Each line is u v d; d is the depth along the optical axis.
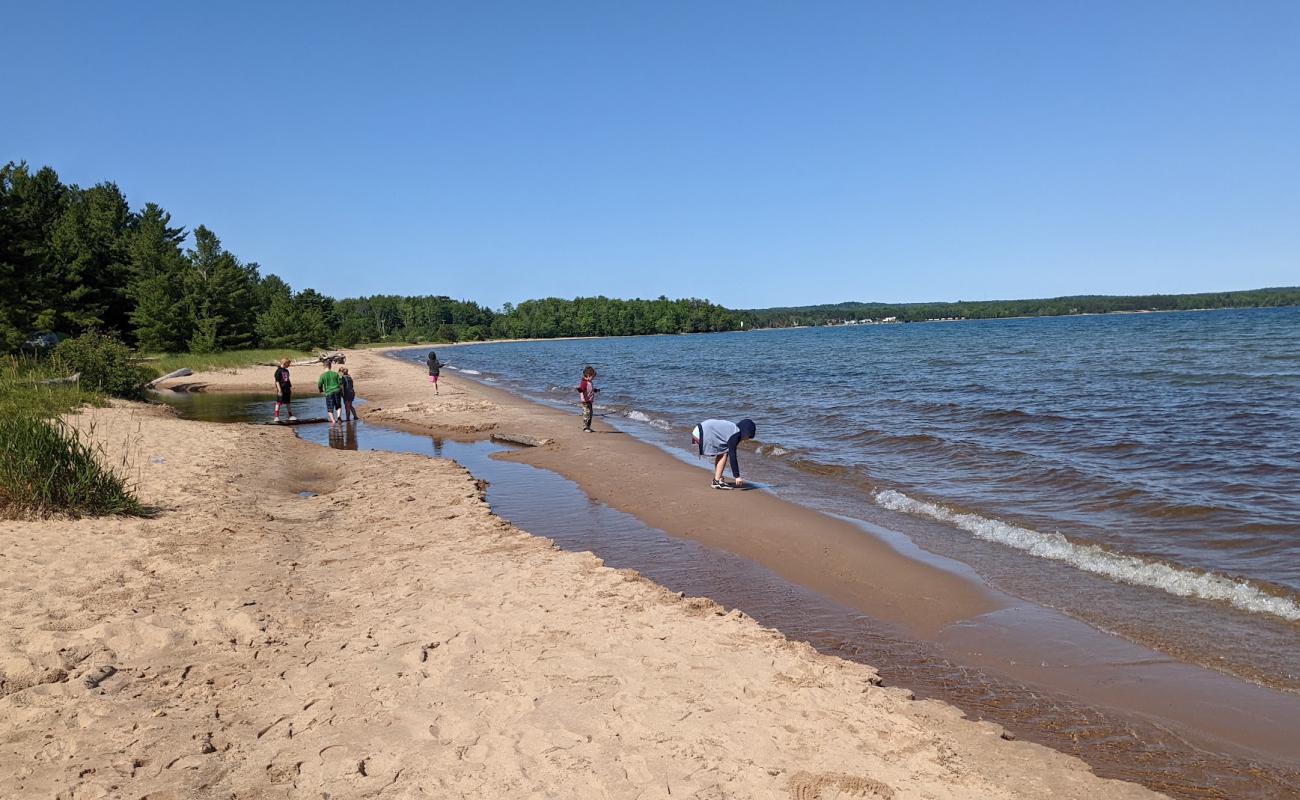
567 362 62.84
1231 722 4.62
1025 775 3.81
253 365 46.47
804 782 3.62
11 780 3.49
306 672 4.85
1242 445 12.98
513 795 3.48
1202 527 8.62
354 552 7.95
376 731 4.09
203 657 5.05
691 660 5.11
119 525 8.31
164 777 3.56
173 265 56.50
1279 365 28.94
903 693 4.76
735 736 4.08
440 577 7.00
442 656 5.14
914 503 10.34
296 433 18.73
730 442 11.71
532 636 5.52
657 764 3.77
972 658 5.68
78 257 50.25
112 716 4.17
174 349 52.91
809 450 15.18
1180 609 6.44
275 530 8.70
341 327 113.31
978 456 13.45
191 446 14.29
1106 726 4.61
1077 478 11.17
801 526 9.44
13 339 30.23
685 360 57.28
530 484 12.59
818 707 4.46
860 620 6.51
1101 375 28.42
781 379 34.25
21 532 7.75
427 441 17.64
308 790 3.50
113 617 5.61
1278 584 6.75
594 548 8.80
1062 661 5.56
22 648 4.98
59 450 8.78
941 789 3.63
